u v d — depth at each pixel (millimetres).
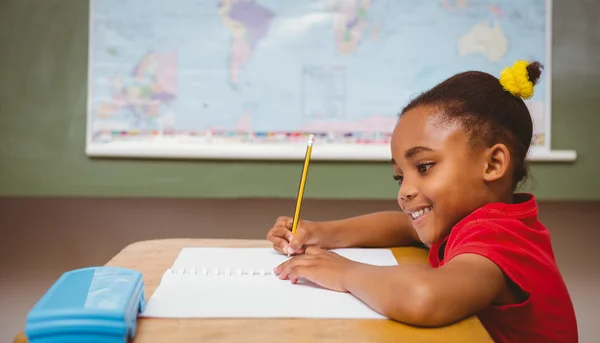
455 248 532
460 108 580
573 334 583
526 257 524
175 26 1646
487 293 467
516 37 1653
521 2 1648
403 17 1651
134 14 1641
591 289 1486
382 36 1652
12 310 1333
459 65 1656
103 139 1638
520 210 577
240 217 1763
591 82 1650
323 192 1634
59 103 1628
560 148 1647
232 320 445
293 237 695
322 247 740
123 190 1628
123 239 1677
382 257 698
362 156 1616
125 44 1640
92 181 1628
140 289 447
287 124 1650
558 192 1645
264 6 1646
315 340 407
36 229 1713
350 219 786
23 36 1622
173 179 1627
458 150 570
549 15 1644
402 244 784
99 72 1637
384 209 1768
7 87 1623
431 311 432
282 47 1650
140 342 400
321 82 1651
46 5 1625
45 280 1472
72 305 378
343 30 1649
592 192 1646
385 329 431
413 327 436
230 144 1648
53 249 1619
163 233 1717
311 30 1649
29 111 1626
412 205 593
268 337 412
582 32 1649
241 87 1650
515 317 523
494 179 580
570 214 1739
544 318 540
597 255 1627
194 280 562
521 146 613
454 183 571
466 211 583
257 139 1649
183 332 419
